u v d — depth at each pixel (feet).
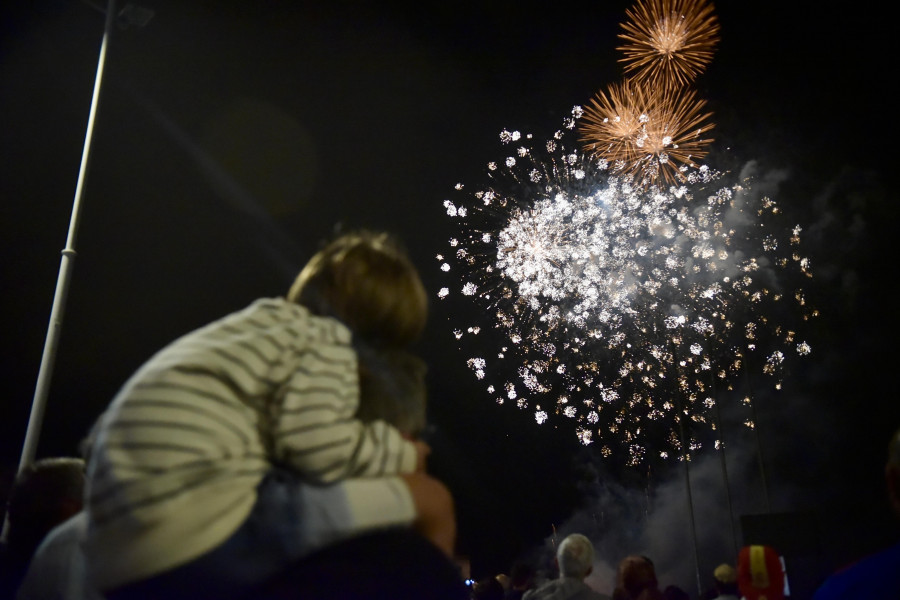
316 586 3.42
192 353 3.73
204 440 3.51
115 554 3.36
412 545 3.69
